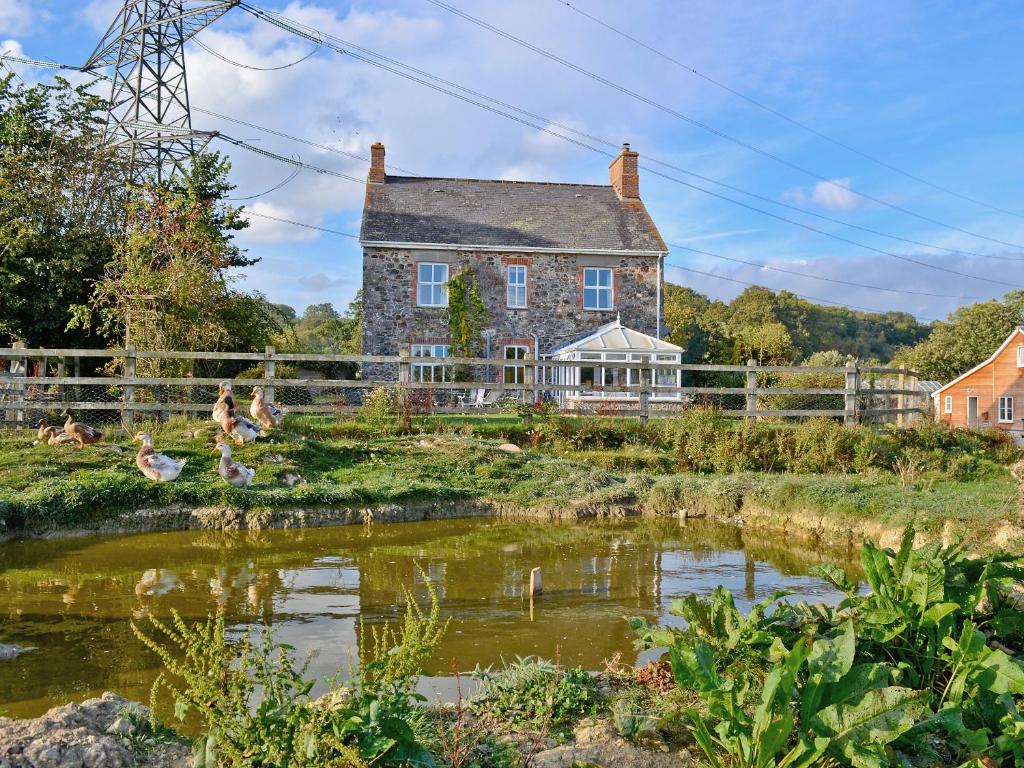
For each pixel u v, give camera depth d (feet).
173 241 57.62
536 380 85.30
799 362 142.51
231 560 26.89
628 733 13.00
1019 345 97.55
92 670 16.51
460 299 83.25
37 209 68.18
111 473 33.96
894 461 45.85
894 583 15.38
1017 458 48.47
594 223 90.94
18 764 10.50
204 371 56.34
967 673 13.43
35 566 25.76
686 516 37.19
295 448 40.19
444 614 21.01
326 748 10.39
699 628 15.51
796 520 34.40
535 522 35.58
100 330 60.08
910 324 278.46
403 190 92.84
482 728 13.26
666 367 53.26
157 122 83.20
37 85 72.84
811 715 11.69
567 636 19.29
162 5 84.79
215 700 10.71
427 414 51.60
